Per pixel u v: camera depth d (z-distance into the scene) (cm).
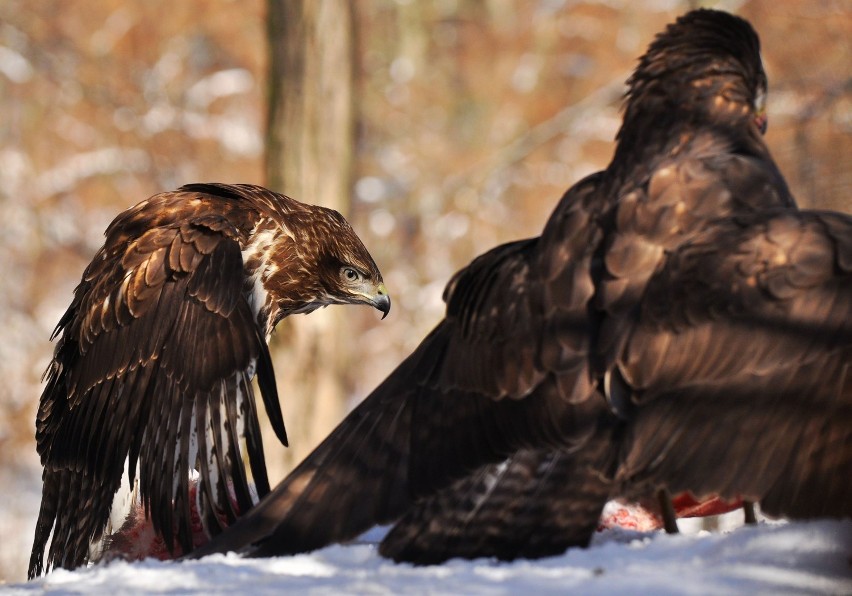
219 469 930
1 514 2964
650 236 673
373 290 1248
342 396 2366
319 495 700
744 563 596
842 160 2511
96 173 3562
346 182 2489
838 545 602
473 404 690
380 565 639
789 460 612
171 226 1044
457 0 4700
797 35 2809
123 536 927
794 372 621
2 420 3156
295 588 606
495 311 698
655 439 629
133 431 969
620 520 783
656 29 4369
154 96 3606
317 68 2442
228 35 3878
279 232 1195
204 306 995
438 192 3775
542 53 4441
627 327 654
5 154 3525
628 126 743
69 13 3738
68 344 1041
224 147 3747
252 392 968
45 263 3478
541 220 3962
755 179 691
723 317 636
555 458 648
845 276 630
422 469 686
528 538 628
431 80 4406
